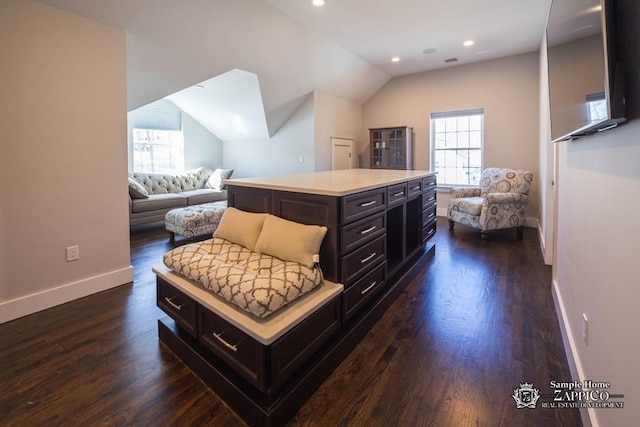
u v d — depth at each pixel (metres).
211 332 1.63
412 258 3.13
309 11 3.52
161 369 1.73
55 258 2.45
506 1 3.35
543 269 3.18
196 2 2.97
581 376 1.46
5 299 2.22
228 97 5.45
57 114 2.40
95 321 2.23
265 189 2.12
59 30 2.38
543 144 3.99
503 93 5.22
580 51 1.25
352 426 1.37
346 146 6.33
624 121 0.98
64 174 2.46
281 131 6.08
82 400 1.51
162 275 1.95
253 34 3.69
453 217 4.89
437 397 1.52
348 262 1.89
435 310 2.37
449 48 4.72
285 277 1.58
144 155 6.34
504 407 1.45
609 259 1.14
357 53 4.88
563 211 2.24
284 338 1.43
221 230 2.17
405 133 5.87
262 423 1.34
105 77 2.66
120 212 2.81
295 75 4.89
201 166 7.09
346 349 1.82
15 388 1.58
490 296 2.59
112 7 2.60
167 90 4.00
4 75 2.14
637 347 0.87
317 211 1.86
